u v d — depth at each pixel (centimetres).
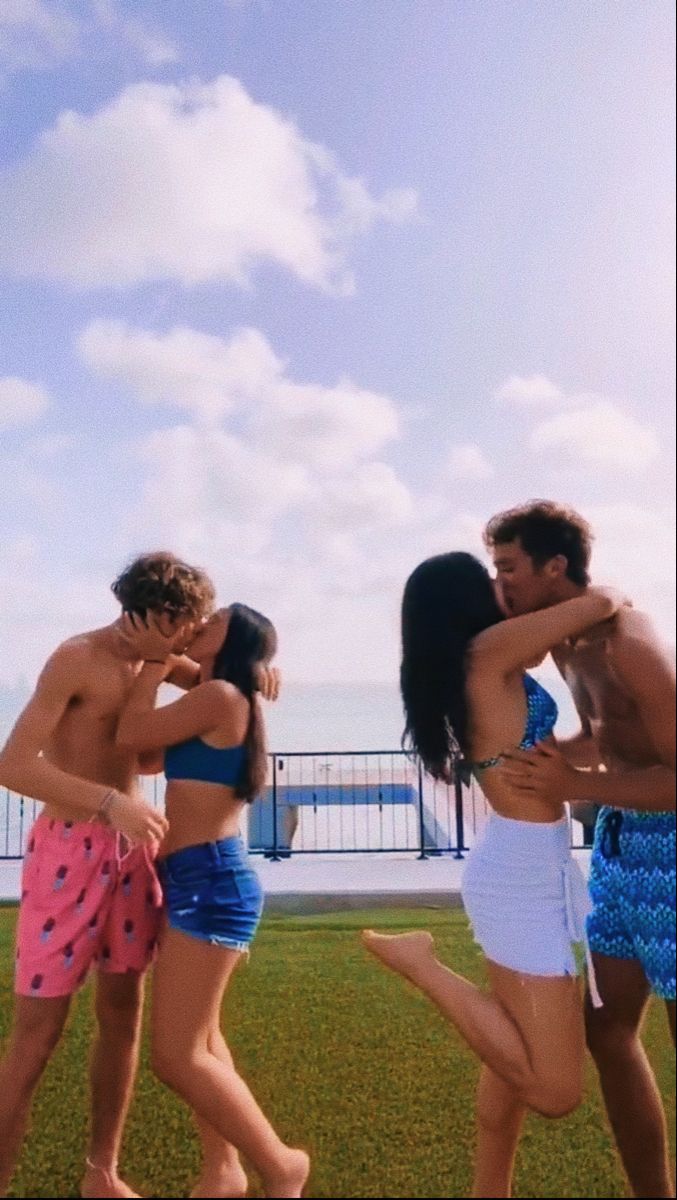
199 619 204
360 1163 248
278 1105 259
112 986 212
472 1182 240
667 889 187
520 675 192
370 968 299
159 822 194
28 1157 245
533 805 192
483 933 194
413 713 194
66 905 202
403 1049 266
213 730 197
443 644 189
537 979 187
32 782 197
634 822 195
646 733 194
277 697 213
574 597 197
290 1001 285
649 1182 201
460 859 460
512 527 198
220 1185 214
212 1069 193
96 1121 215
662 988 187
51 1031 202
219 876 196
